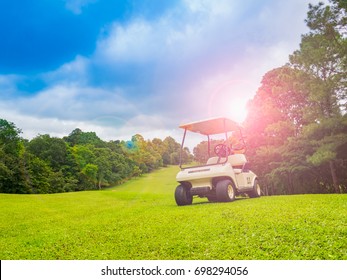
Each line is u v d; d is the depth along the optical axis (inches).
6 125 2760.8
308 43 877.8
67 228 399.2
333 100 860.6
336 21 840.9
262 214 325.4
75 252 269.9
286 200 442.6
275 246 224.5
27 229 453.1
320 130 887.7
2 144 2694.4
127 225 359.6
